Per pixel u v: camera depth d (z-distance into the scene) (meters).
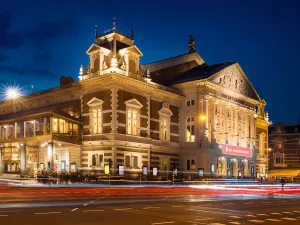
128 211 20.09
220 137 66.25
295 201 28.97
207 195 33.81
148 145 57.00
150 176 55.16
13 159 59.12
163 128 61.44
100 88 54.25
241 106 72.88
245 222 17.00
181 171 63.28
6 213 18.28
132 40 59.62
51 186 42.56
